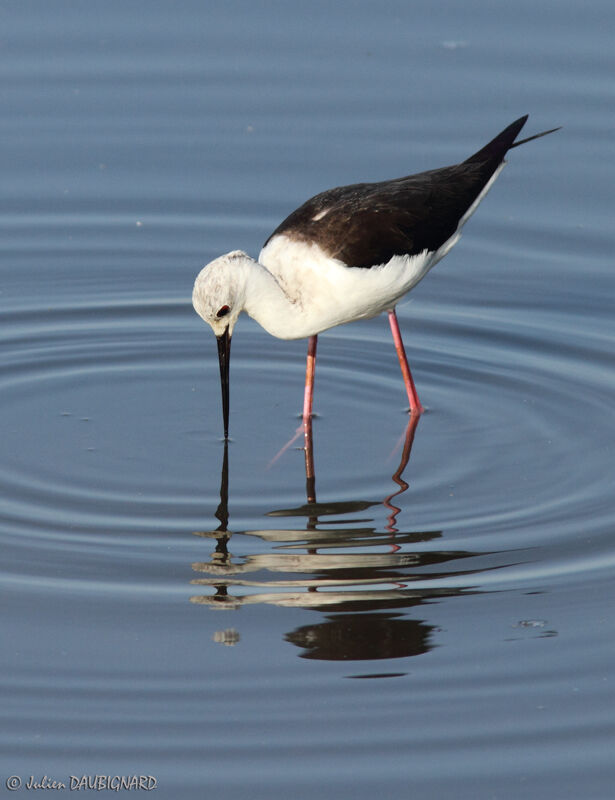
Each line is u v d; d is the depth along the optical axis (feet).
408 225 38.91
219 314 37.09
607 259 49.85
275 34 62.08
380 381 43.45
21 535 33.22
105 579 31.30
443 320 47.29
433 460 37.76
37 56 60.34
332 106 57.41
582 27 61.98
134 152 55.52
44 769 25.09
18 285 49.21
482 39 61.36
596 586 30.91
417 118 56.39
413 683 27.53
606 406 40.78
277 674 27.78
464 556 32.35
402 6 64.44
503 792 24.45
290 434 39.68
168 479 36.58
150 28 62.39
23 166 54.90
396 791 24.45
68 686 27.32
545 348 44.88
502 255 50.72
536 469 36.99
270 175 53.98
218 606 30.14
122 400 41.81
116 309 47.98
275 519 34.37
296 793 24.38
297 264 37.99
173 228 52.01
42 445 38.50
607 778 24.82
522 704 26.86
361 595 30.60
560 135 55.42
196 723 26.23
